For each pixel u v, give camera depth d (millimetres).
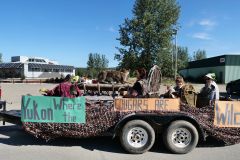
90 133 6949
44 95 7652
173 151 6871
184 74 73062
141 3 52844
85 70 68312
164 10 52406
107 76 16453
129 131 6789
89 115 6938
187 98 7430
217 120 7145
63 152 6836
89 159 6402
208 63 58188
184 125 6859
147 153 6898
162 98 7098
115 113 6898
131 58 51156
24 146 7250
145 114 6797
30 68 61625
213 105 7152
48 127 6887
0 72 62969
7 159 6305
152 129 6828
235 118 7203
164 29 52219
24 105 6848
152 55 51875
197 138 6922
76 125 6906
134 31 52156
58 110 6891
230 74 51219
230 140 7238
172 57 52000
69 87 7297
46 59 69750
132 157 6594
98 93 12422
